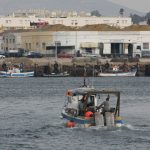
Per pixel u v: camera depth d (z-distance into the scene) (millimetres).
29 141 151125
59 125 172500
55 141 150625
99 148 142875
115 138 152750
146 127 168125
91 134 157125
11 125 175875
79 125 163875
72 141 150125
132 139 151500
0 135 159250
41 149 142125
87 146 145125
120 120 162125
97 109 162500
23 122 181250
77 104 168250
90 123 160750
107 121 159750
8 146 145500
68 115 171125
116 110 164250
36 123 178500
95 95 166625
